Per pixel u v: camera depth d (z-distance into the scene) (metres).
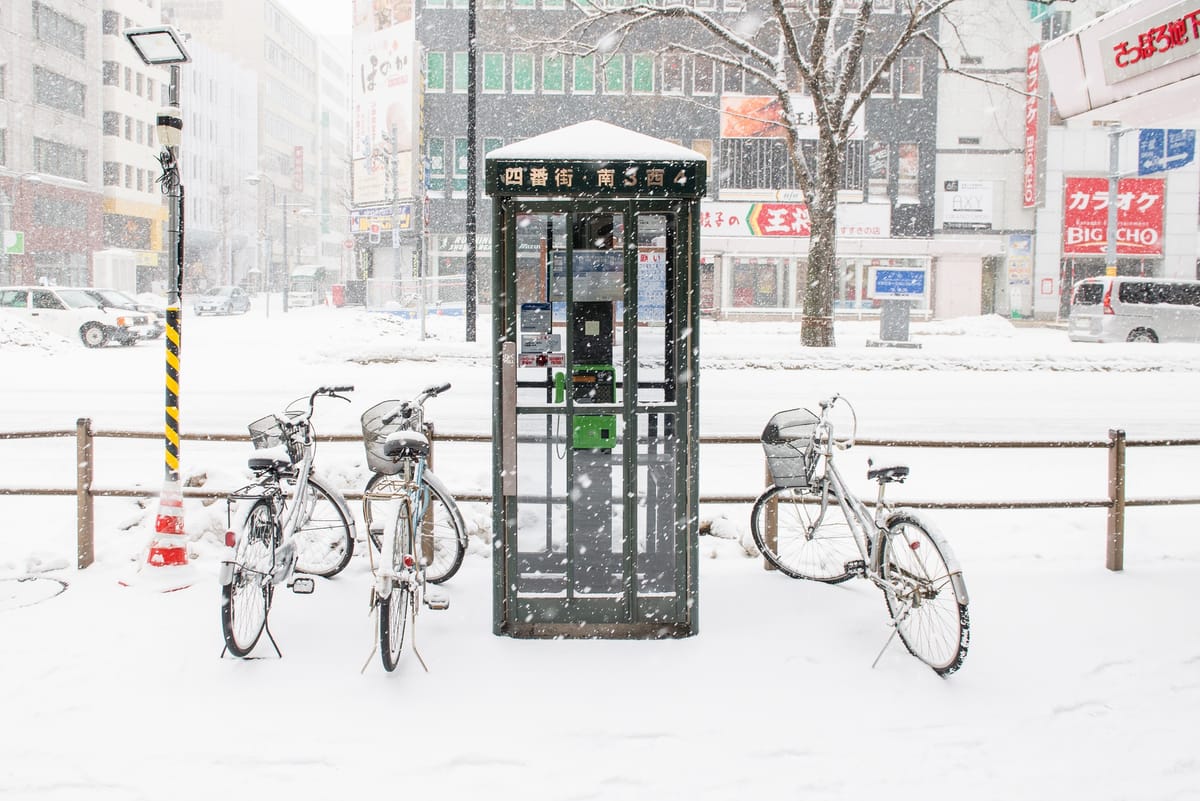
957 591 4.30
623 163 4.55
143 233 55.94
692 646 4.73
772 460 5.61
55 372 16.62
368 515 5.66
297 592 4.84
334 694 4.15
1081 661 4.55
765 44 35.75
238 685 4.22
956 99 36.44
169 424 5.80
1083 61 7.88
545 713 4.00
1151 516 7.43
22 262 43.44
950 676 4.38
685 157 4.57
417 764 3.58
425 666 4.40
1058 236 36.78
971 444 5.84
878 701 4.14
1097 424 12.05
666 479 4.90
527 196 4.61
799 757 3.67
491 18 36.44
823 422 5.47
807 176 20.58
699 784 3.47
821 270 20.42
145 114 55.38
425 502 5.52
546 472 4.99
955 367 18.48
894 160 36.38
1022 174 36.88
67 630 4.81
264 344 23.92
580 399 4.82
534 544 5.02
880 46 35.81
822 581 5.75
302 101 95.50
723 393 14.66
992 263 37.53
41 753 3.62
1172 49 6.87
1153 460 10.11
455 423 11.75
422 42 37.44
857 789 3.46
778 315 36.28
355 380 15.80
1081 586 5.62
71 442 10.56
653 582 4.91
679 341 4.71
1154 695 4.21
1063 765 3.63
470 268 21.16
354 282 54.72
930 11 19.36
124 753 3.63
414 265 37.78
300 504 5.25
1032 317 37.16
